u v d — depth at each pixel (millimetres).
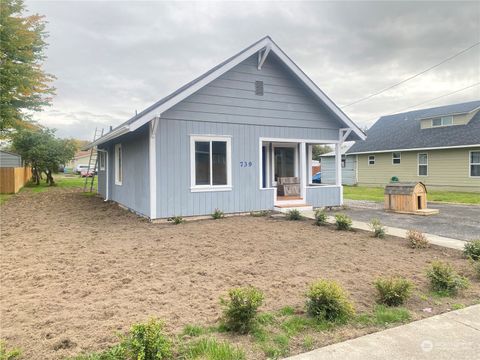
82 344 2986
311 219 10414
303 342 3115
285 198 12398
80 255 6211
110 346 2947
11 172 20188
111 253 6359
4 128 16984
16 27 14766
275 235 8000
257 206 11531
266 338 3164
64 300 4082
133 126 8875
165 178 9906
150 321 2922
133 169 11812
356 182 27703
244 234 8117
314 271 5301
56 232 8531
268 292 4379
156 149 9758
